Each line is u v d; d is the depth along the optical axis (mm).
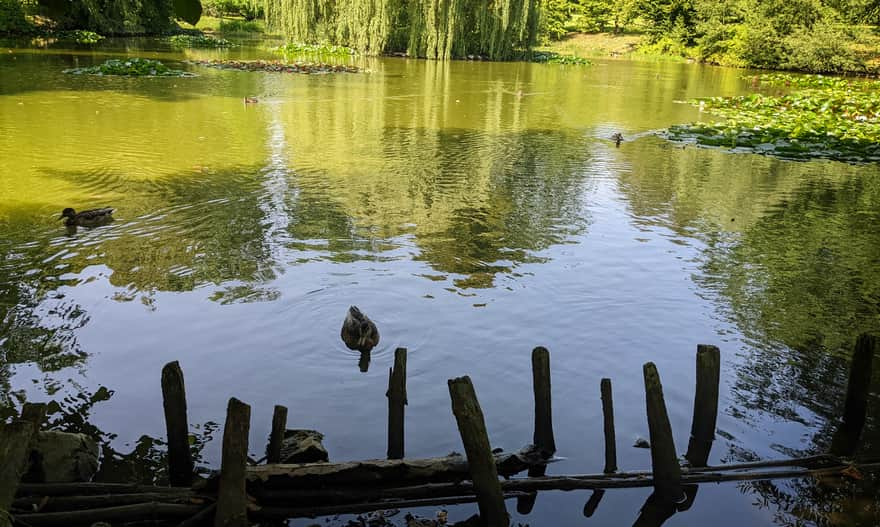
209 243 10477
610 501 5645
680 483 5648
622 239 11492
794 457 6156
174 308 8352
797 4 46000
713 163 17672
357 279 9336
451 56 45375
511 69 40719
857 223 12883
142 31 49344
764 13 47219
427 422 6398
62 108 20797
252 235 10875
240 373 7074
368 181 14367
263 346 7586
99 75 28328
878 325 8672
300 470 5445
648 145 19641
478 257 10367
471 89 30594
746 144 20094
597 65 46844
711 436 6199
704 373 6051
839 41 43156
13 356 7203
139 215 11594
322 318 8219
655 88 33969
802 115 25406
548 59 47531
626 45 60656
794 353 7914
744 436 6410
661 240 11531
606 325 8367
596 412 6688
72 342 7531
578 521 5422
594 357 7629
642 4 58000
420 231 11406
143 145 16609
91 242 10328
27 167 14242
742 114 25484
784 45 45531
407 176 14938
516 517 5445
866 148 19828
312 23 46156
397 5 45312
